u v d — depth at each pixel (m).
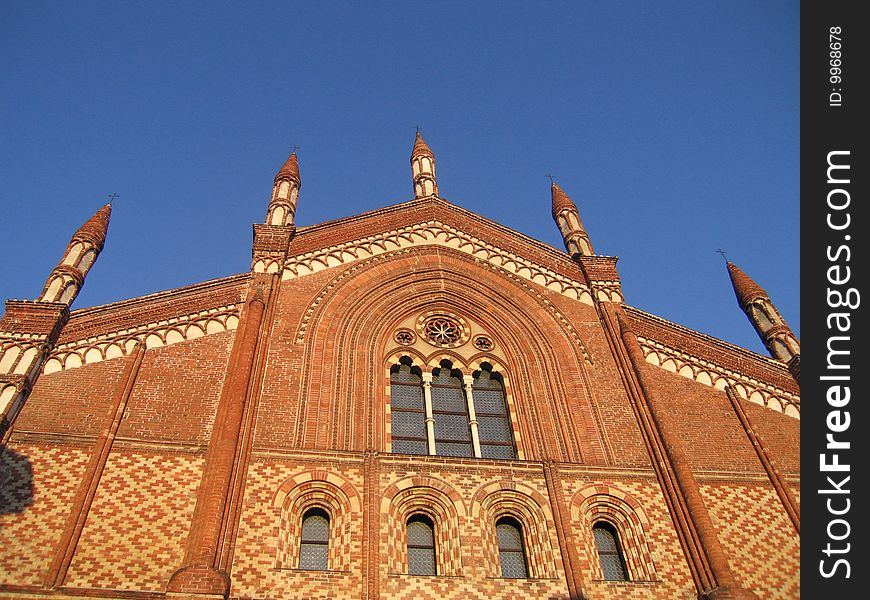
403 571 19.47
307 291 26.92
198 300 25.08
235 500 19.22
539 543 20.48
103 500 18.72
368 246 29.73
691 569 20.17
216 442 20.55
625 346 26.98
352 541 19.16
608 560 20.88
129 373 22.16
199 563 17.16
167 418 21.19
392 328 27.38
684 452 23.52
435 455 22.17
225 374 22.95
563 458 23.20
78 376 21.84
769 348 29.08
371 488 20.45
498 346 27.83
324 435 22.00
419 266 29.66
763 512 22.12
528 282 29.91
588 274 30.28
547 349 27.17
